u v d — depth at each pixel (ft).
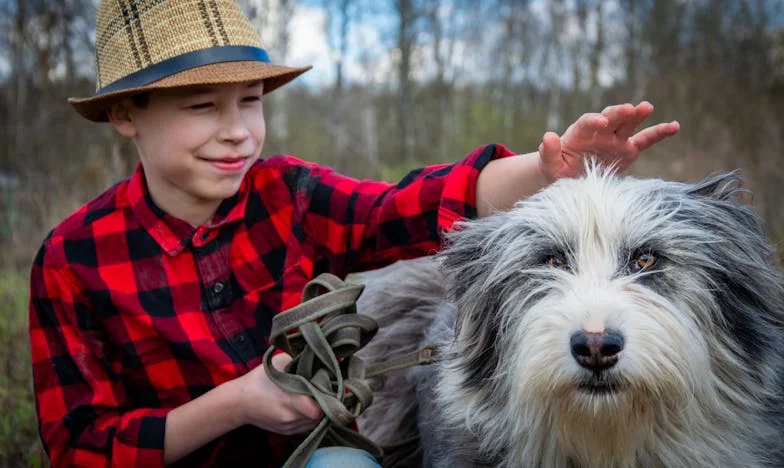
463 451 8.16
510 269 7.61
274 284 8.93
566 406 6.75
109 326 8.61
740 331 7.33
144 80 8.09
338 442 8.45
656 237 7.11
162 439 8.09
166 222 8.65
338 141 68.03
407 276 10.43
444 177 8.93
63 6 39.60
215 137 8.21
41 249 8.81
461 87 110.11
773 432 7.54
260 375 7.91
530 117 86.02
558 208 7.42
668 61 61.46
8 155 39.24
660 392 6.58
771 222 22.65
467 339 8.04
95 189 29.43
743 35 54.65
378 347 10.17
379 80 94.63
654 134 8.01
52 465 8.64
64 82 41.70
